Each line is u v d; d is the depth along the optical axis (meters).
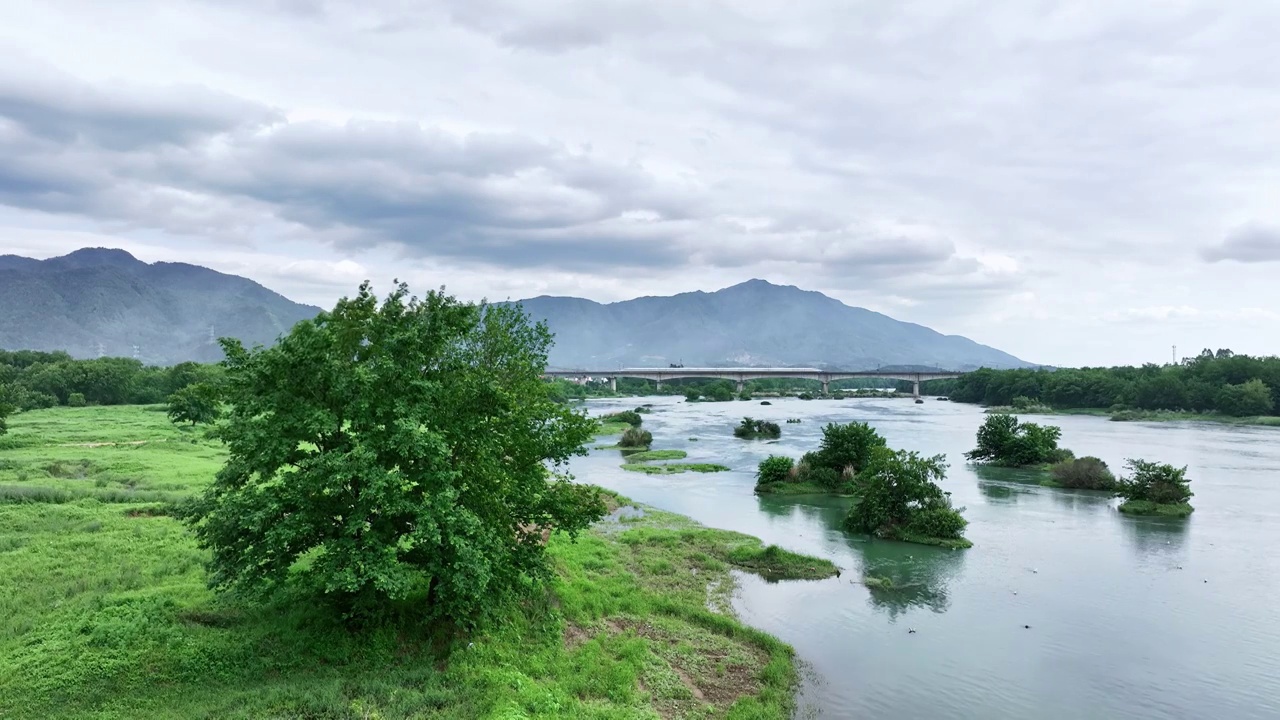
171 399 94.94
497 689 21.52
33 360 185.38
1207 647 29.84
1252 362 165.38
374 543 21.72
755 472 80.06
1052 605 35.06
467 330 26.48
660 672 26.20
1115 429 133.62
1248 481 71.06
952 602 35.47
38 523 37.00
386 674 21.75
